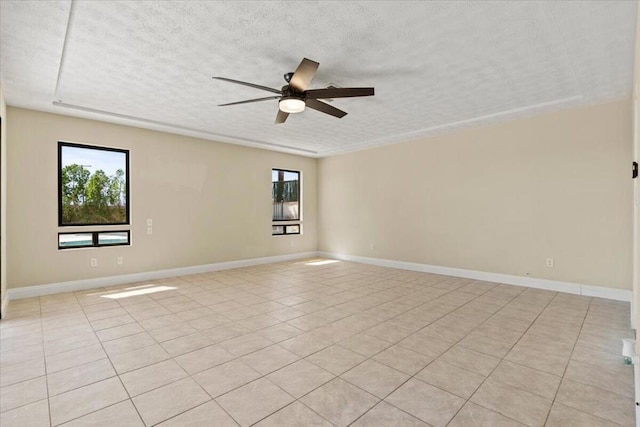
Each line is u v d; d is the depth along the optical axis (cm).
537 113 458
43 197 439
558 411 189
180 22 244
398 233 639
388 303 400
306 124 512
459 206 551
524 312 363
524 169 479
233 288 477
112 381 223
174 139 562
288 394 207
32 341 288
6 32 252
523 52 288
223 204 627
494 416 185
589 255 426
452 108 436
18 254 421
